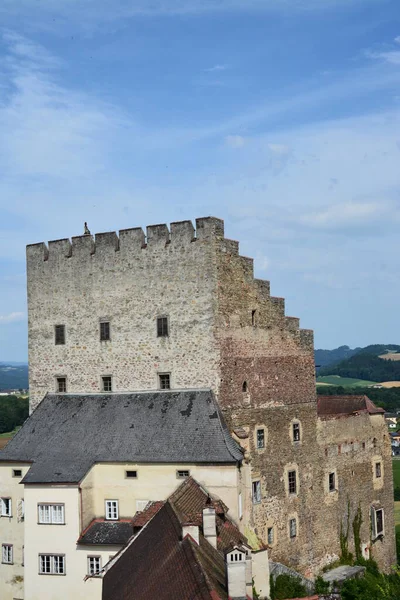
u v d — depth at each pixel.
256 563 52.28
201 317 60.19
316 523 70.19
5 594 59.75
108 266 64.69
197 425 57.38
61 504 55.66
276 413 66.38
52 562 55.53
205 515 41.12
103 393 63.50
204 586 29.00
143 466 56.28
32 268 68.31
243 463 57.19
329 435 73.56
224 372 60.19
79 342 65.50
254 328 64.75
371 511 79.12
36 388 67.06
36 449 59.91
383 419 83.50
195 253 60.81
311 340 72.50
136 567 39.75
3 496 60.25
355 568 71.31
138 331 62.88
